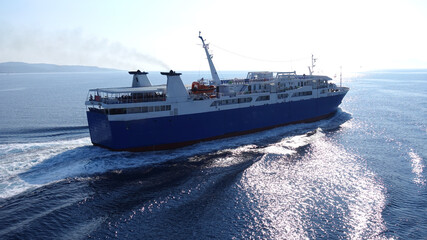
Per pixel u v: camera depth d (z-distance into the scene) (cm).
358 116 6881
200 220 2384
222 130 4744
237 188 2953
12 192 2802
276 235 2198
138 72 4997
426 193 2822
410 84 19062
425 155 3862
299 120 5878
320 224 2339
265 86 5397
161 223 2334
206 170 3444
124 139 3906
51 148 4106
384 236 2180
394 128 5497
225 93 4819
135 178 3203
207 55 5622
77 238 2123
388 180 3119
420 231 2234
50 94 14462
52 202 2641
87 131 5488
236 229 2269
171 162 3722
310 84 6138
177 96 4188
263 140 4738
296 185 3031
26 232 2183
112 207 2575
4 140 4775
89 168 3412
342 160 3747
